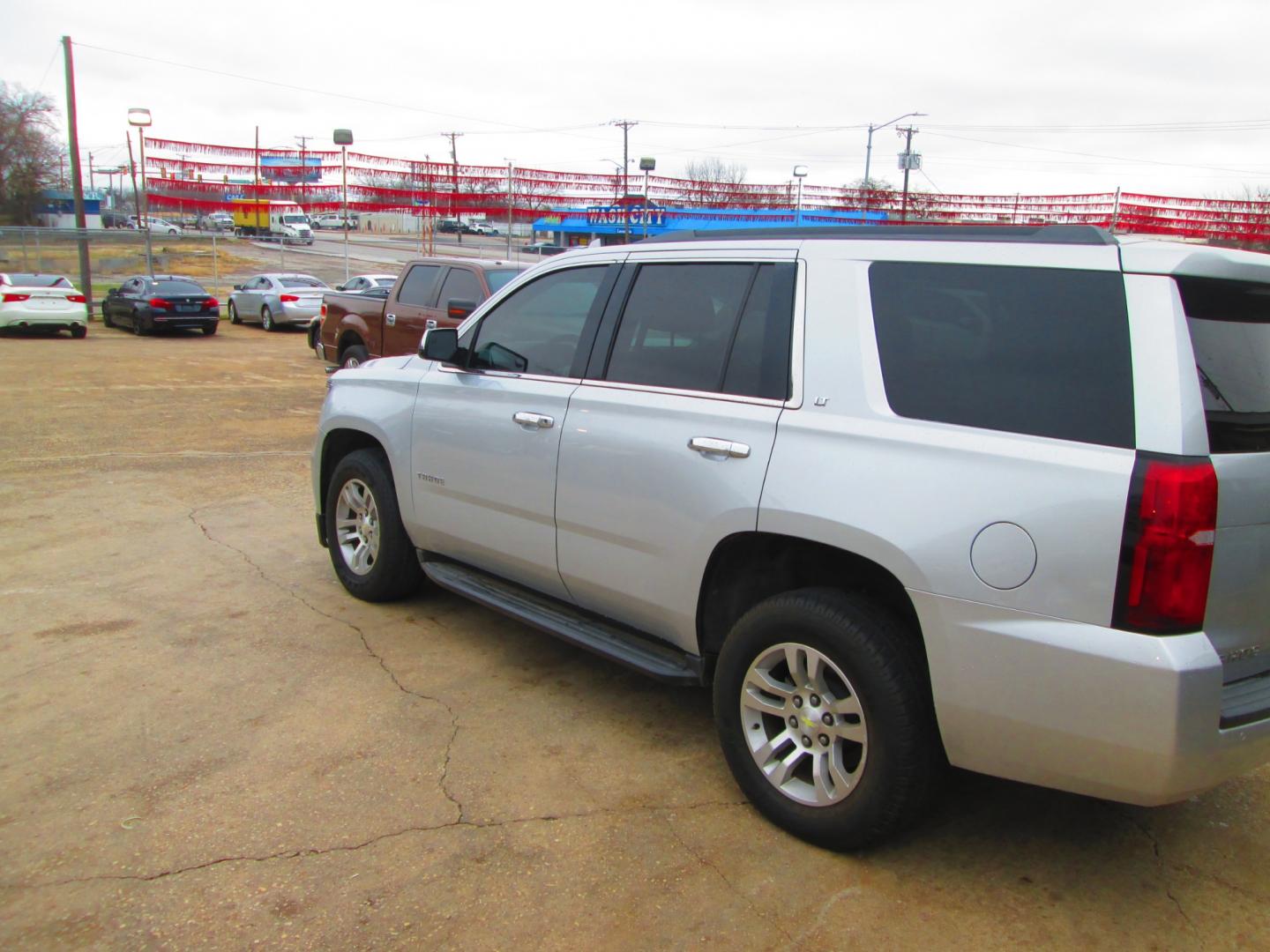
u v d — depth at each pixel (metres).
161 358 18.59
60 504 7.15
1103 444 2.47
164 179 33.50
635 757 3.60
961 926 2.70
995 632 2.56
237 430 10.70
